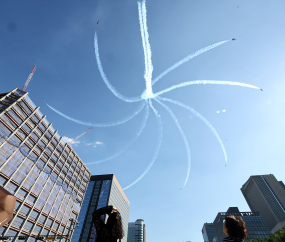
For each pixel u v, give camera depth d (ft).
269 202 484.74
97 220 6.92
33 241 143.02
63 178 204.64
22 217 139.33
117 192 362.33
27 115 169.37
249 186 571.69
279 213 448.24
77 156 244.01
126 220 388.78
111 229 6.58
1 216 27.04
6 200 28.35
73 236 272.31
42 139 182.80
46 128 192.13
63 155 213.66
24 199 144.05
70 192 213.05
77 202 225.76
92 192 333.83
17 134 153.17
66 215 195.93
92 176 364.17
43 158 178.81
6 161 136.05
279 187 506.89
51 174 185.37
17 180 142.20
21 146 153.69
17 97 164.55
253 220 385.50
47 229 163.12
